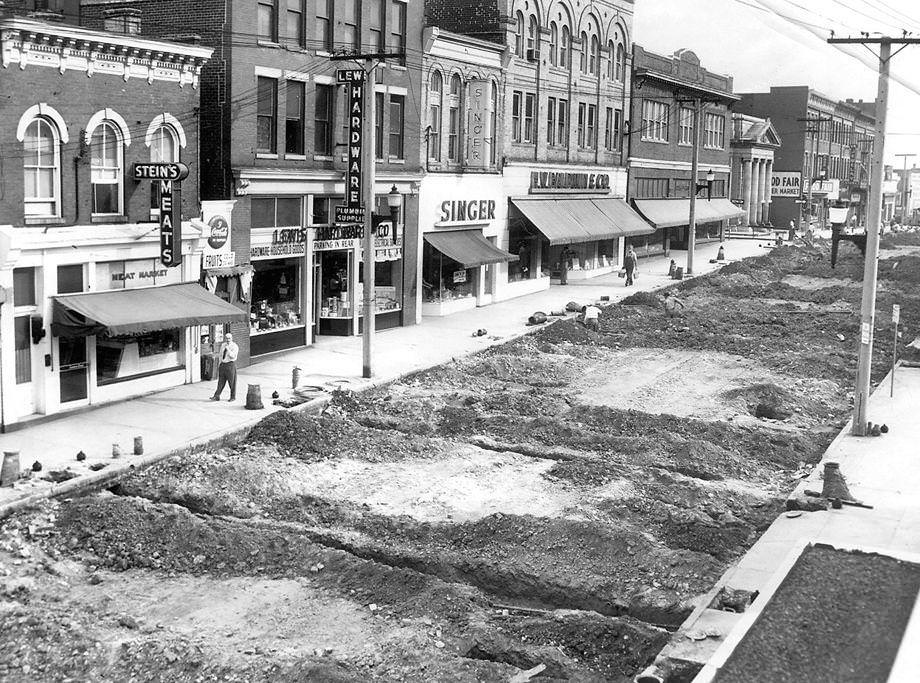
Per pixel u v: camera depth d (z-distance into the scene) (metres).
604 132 61.75
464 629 15.28
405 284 42.16
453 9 49.09
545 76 53.47
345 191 36.84
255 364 33.62
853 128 130.38
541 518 19.14
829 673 12.00
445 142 44.25
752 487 22.97
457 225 45.75
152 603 16.55
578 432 26.09
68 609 16.02
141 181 28.16
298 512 20.36
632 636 14.97
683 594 16.67
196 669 14.03
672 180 74.44
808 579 14.79
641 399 31.30
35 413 25.75
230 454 23.84
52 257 25.58
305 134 35.28
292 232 35.00
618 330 44.56
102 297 26.73
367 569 17.28
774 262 73.31
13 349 24.77
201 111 32.12
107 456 22.78
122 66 27.19
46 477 21.03
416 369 33.38
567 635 15.20
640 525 19.78
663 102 70.69
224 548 18.17
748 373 35.81
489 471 23.53
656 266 68.94
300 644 15.08
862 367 26.88
